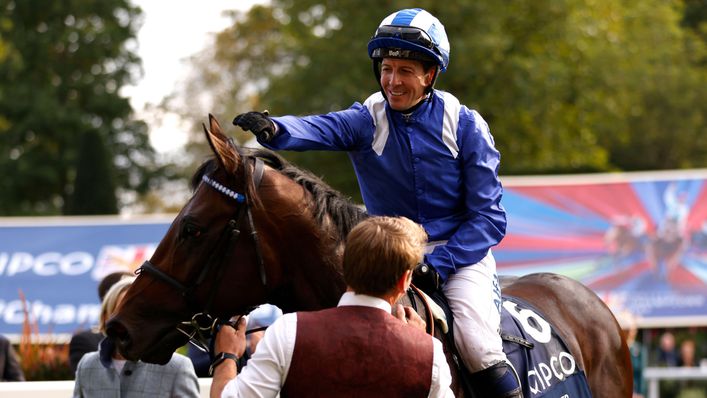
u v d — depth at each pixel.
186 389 5.88
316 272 4.68
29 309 17.02
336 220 4.77
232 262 4.54
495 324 4.97
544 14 28.62
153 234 17.64
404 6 26.39
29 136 40.22
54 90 40.41
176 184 44.66
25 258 17.38
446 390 3.98
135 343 4.46
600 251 18.03
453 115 5.01
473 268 5.04
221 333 4.45
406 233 4.02
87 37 41.25
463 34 27.17
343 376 3.87
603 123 32.91
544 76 28.08
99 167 28.78
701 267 17.91
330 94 26.28
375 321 3.95
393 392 3.88
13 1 40.69
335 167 27.31
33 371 10.45
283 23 29.88
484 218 4.98
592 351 6.22
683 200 18.02
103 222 17.69
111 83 42.50
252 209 4.56
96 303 17.17
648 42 33.81
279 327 3.92
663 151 38.75
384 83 4.90
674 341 19.94
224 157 4.52
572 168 26.95
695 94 36.94
